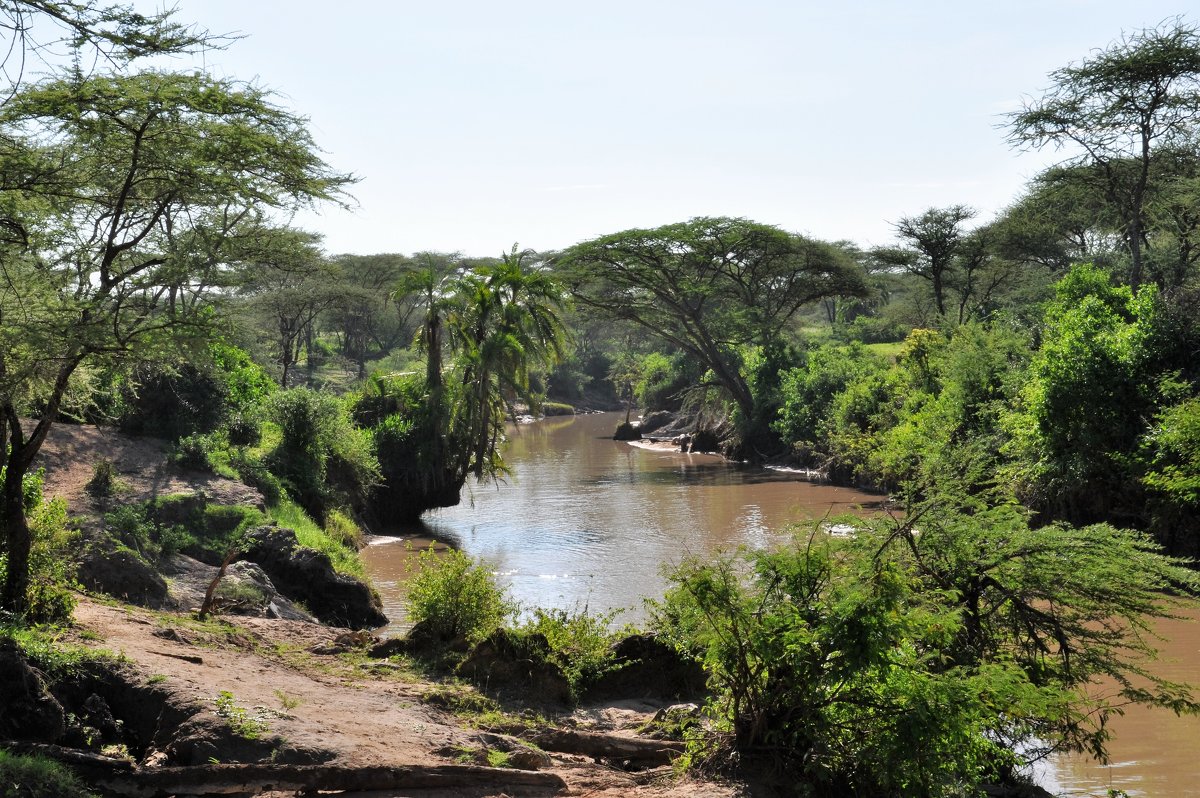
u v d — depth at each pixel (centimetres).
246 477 2394
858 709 858
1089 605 1091
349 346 8519
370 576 2355
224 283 1298
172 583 1641
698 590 893
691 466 5147
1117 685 1419
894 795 834
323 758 788
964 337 3675
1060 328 2520
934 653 902
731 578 907
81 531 1558
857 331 7506
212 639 1206
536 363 3909
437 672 1184
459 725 969
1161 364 2283
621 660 1209
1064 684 1060
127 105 1082
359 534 2848
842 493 3806
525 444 6675
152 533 1847
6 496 1098
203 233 1186
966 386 3027
